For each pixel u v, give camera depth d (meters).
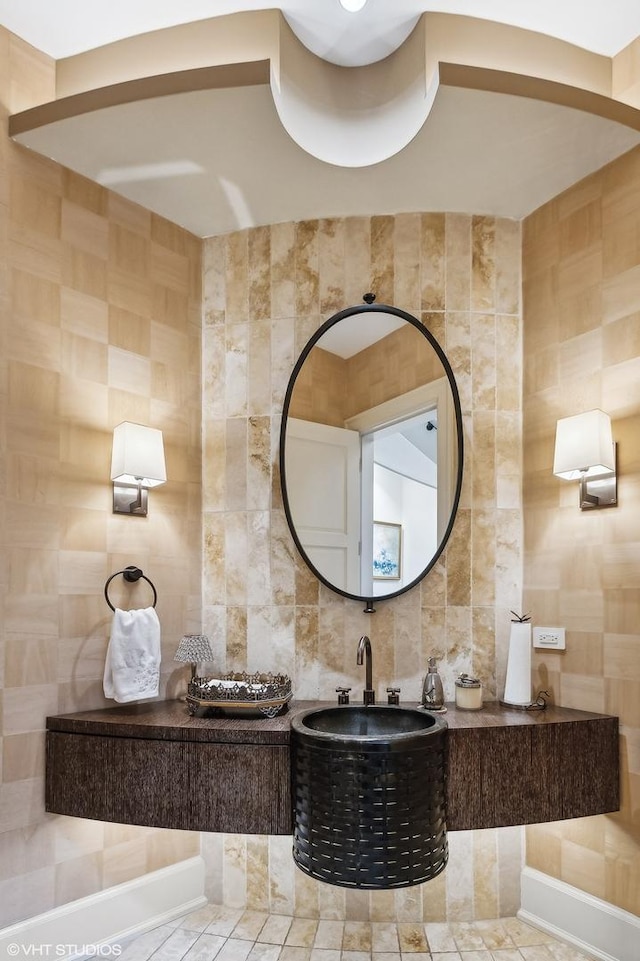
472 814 2.03
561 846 2.35
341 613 2.58
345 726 2.29
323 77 2.38
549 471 2.52
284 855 2.49
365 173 2.42
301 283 2.72
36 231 2.27
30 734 2.14
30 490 2.19
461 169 2.40
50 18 2.20
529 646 2.41
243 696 2.21
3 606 2.09
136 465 2.36
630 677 2.16
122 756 2.11
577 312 2.45
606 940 2.15
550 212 2.58
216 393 2.79
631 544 2.19
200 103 2.08
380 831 1.86
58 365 2.30
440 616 2.55
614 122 2.16
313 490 2.62
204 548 2.74
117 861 2.33
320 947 2.26
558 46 2.30
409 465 2.59
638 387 2.20
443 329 2.64
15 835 2.08
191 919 2.45
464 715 2.23
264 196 2.58
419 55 2.18
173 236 2.75
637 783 2.11
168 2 2.14
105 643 2.38
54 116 2.17
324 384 2.64
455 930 2.37
